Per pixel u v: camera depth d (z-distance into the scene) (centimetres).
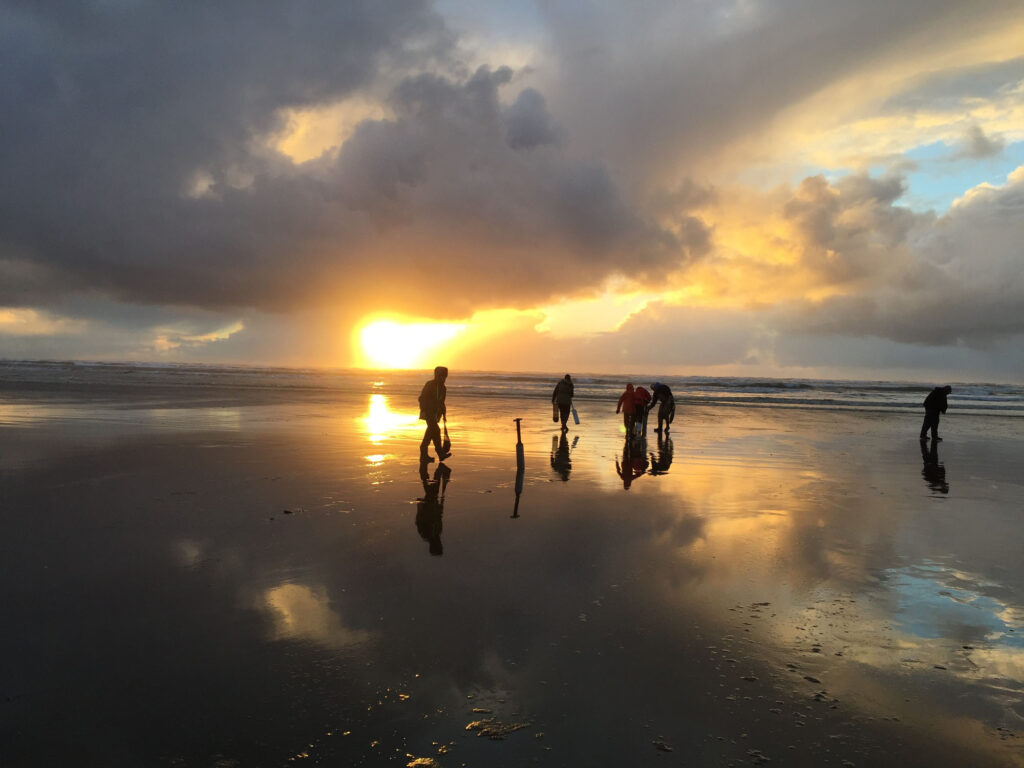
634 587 513
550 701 340
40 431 1476
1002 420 2425
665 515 762
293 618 442
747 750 299
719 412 2709
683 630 432
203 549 597
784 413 2662
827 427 2031
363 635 416
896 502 858
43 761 283
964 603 488
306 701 336
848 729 317
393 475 1008
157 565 549
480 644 406
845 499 873
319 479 963
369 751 295
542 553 603
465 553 600
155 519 705
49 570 532
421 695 344
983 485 995
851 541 658
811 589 514
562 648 402
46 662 373
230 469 1032
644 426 1656
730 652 400
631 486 950
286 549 602
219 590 493
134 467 1031
